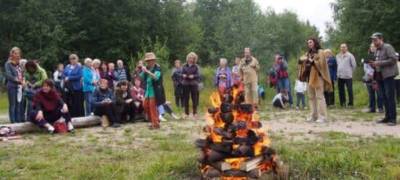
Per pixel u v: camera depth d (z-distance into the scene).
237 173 5.68
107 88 12.48
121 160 7.68
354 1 35.22
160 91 11.40
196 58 14.13
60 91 13.15
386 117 11.22
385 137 9.15
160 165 6.80
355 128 10.59
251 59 14.90
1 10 37.50
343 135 9.48
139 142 9.41
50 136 10.45
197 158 6.47
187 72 14.01
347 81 15.65
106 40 43.44
